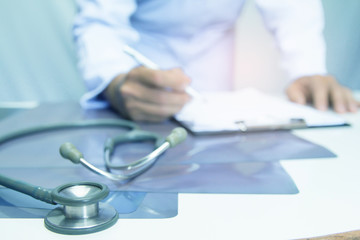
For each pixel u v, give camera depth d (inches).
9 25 65.5
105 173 13.3
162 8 45.3
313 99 32.0
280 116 24.4
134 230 10.0
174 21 46.4
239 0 47.7
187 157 16.9
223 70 55.1
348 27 67.6
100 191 10.6
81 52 34.7
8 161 16.7
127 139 20.0
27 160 16.8
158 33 48.1
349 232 9.8
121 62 32.8
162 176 14.3
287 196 12.3
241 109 27.0
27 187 11.4
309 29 41.5
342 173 14.6
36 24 65.8
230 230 10.0
